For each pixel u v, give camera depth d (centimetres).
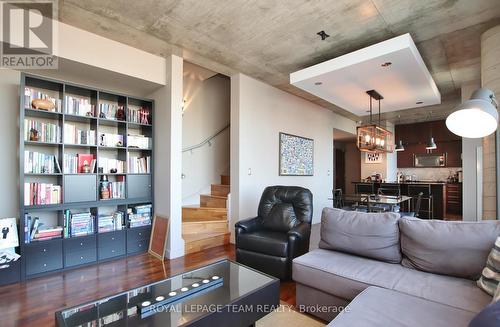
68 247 304
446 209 778
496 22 282
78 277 283
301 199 333
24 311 217
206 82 531
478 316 100
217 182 543
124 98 366
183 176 487
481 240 175
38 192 288
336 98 434
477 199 442
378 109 502
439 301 148
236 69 415
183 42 327
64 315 147
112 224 342
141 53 346
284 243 271
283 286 266
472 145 455
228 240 425
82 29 296
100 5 254
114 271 300
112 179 365
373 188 704
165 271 301
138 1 248
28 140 284
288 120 531
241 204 424
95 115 338
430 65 396
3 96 294
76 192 311
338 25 289
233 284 188
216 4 253
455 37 315
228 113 572
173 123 357
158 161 375
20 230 273
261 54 362
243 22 284
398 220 213
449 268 179
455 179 794
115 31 300
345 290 184
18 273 270
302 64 394
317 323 199
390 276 180
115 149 366
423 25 289
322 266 201
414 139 865
